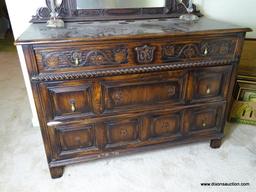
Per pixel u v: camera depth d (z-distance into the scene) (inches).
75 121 48.2
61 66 41.9
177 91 51.9
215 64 50.9
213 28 48.0
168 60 46.9
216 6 67.5
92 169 55.4
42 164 56.7
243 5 69.0
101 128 50.6
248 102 69.3
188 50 47.1
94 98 47.0
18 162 57.2
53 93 44.3
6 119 76.4
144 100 50.6
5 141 64.9
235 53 50.9
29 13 56.8
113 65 44.3
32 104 68.6
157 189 49.7
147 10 59.6
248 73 70.8
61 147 50.1
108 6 56.6
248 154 60.1
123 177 53.0
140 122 52.8
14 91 98.3
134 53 44.2
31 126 72.3
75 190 49.5
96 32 44.5
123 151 54.8
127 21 57.5
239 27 49.1
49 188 49.9
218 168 55.4
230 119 73.7
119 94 48.2
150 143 56.2
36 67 40.9
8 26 191.3
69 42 39.7
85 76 43.9
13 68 125.6
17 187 50.1
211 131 59.9
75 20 55.5
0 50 157.1
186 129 57.6
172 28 48.6
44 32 44.5
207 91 54.1
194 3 65.2
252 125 72.6
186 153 60.7
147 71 46.8
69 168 55.7
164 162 57.5
